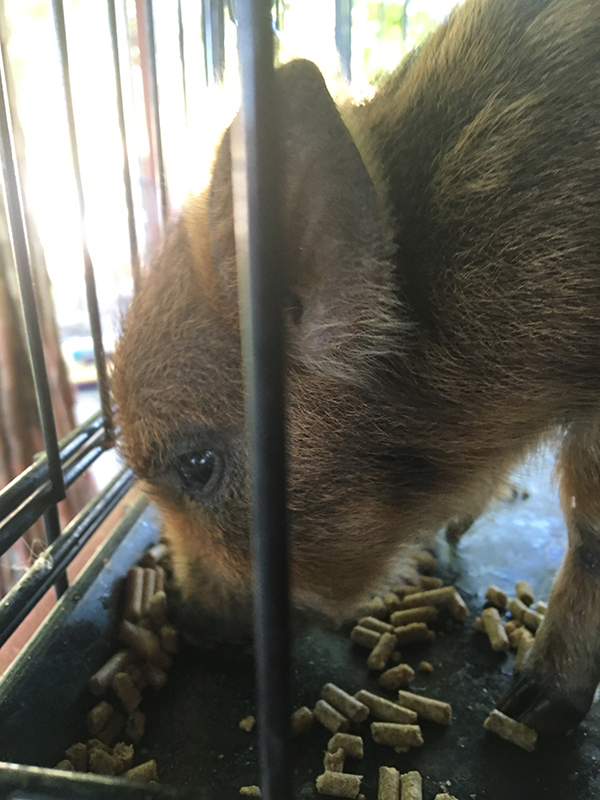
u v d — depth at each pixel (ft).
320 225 0.37
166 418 0.47
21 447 1.04
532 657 0.56
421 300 0.44
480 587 0.73
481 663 0.62
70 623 0.58
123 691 0.55
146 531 0.73
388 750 0.53
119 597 0.63
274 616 0.24
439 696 0.58
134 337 0.47
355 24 1.22
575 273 0.43
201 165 0.44
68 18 1.19
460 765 0.52
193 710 0.56
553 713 0.53
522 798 0.49
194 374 0.45
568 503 0.54
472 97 0.45
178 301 0.45
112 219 1.04
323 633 0.65
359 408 0.46
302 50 0.48
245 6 0.20
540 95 0.43
